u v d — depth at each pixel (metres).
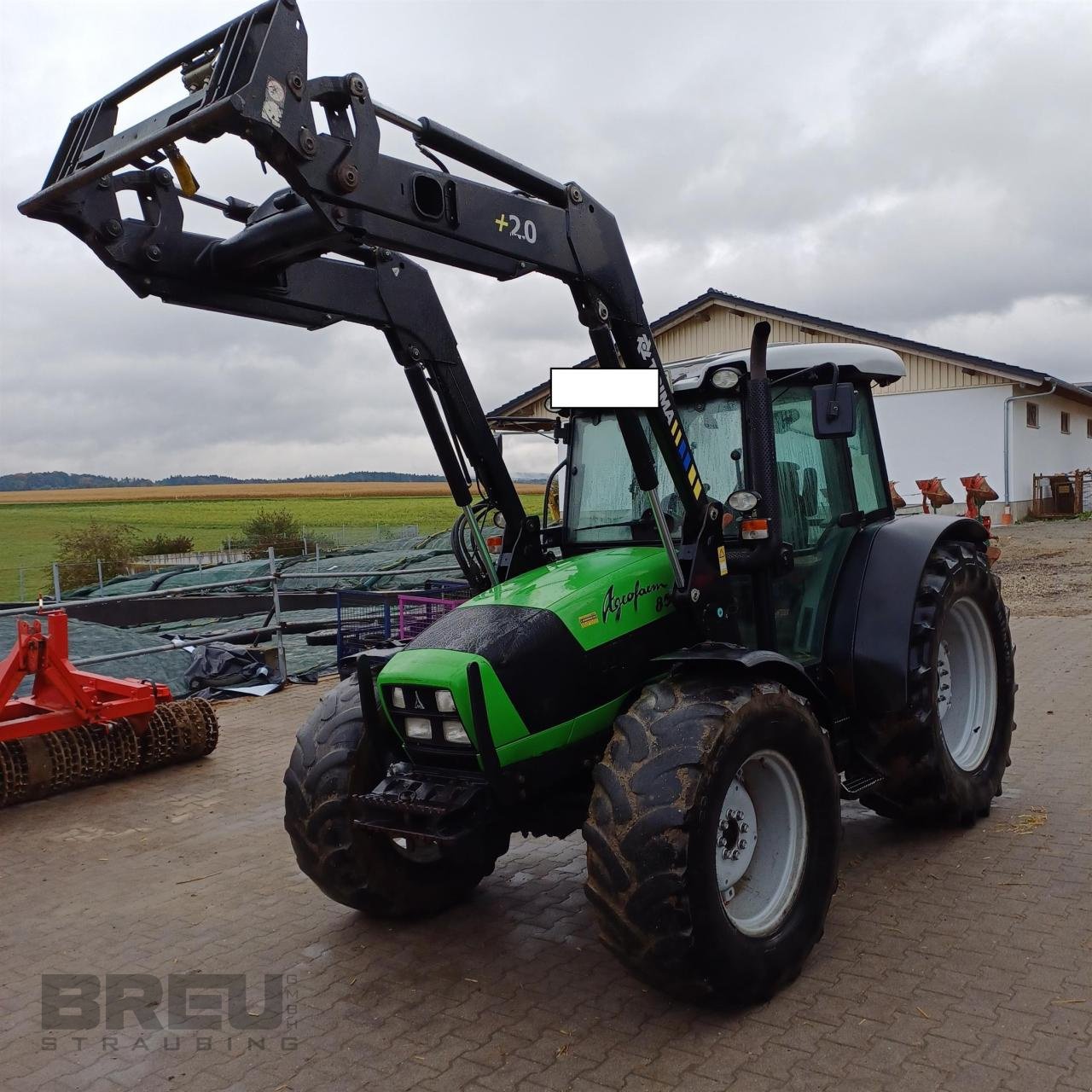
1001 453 22.92
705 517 3.82
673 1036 3.24
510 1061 3.15
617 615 3.80
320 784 3.96
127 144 2.92
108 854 5.32
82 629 10.60
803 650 4.44
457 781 3.56
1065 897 4.07
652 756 3.27
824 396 3.92
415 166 3.16
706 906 3.17
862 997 3.39
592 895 3.25
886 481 5.25
